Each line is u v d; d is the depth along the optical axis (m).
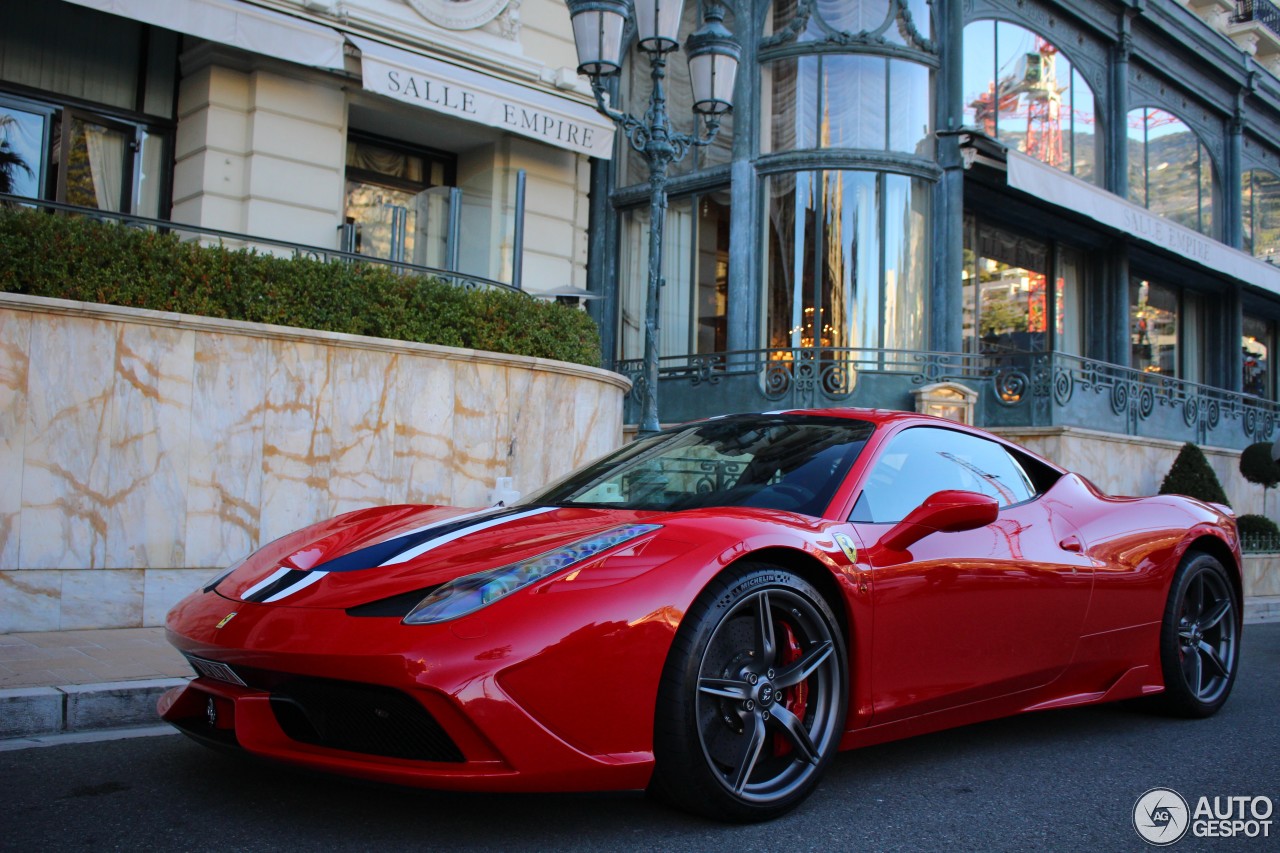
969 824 2.65
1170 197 17.34
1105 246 16.47
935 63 12.78
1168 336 18.30
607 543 2.55
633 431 12.69
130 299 5.54
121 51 9.48
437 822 2.52
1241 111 18.84
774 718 2.64
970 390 11.12
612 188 13.89
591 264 13.95
